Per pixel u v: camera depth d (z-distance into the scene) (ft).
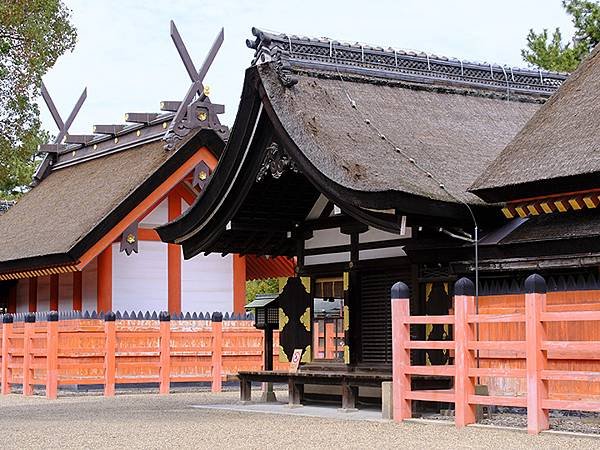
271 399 58.54
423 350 49.49
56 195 96.53
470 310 41.27
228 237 60.23
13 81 97.45
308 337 58.08
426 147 51.57
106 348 69.21
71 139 101.65
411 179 47.24
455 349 41.50
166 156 81.92
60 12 101.24
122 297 83.41
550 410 43.65
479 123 56.65
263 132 52.54
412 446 34.83
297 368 55.06
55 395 67.15
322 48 54.44
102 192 85.51
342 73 54.49
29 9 96.68
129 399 64.69
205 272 87.30
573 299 42.83
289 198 57.00
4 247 89.71
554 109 47.03
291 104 50.37
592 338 41.78
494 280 46.16
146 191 79.56
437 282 49.03
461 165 50.70
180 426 43.93
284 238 60.59
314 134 48.91
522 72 62.28
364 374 48.47
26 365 70.90
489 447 34.09
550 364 43.16
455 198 46.09
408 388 43.88
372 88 55.11
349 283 55.01
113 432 41.68
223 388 76.18
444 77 58.85
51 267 80.07
